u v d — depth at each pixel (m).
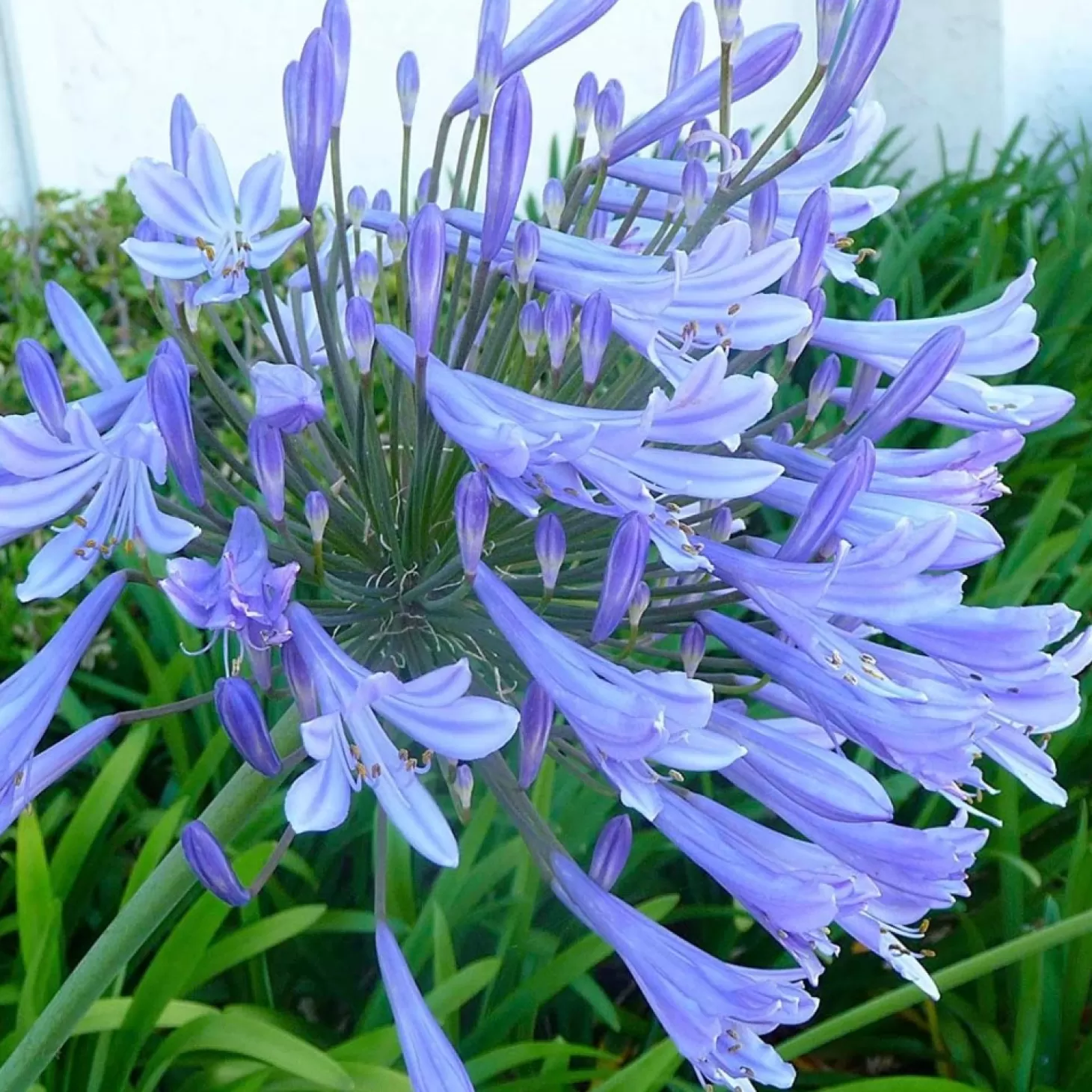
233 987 0.45
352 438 0.23
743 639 0.21
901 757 0.20
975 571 0.60
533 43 0.24
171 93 0.84
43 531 0.56
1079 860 0.41
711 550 0.21
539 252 0.22
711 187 0.23
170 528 0.20
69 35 0.81
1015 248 0.85
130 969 0.45
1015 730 0.22
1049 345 0.68
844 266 0.25
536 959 0.42
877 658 0.21
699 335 0.20
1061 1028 0.41
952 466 0.23
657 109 0.23
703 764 0.19
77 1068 0.37
